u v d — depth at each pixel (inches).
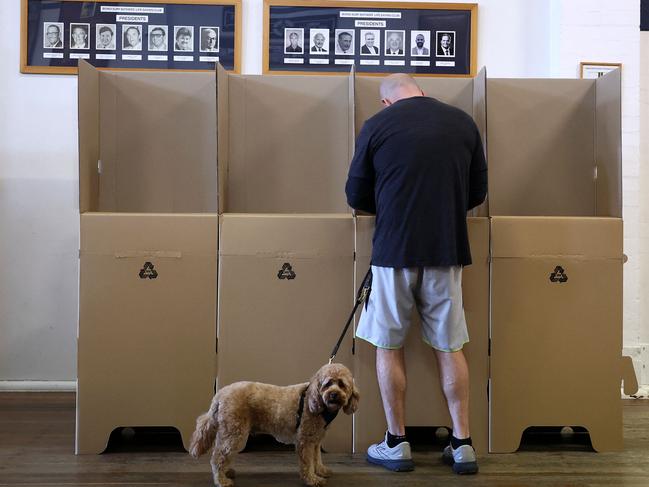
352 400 71.3
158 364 87.0
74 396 113.9
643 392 115.8
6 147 117.6
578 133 100.4
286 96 101.7
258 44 120.5
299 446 73.7
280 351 87.7
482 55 121.5
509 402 88.4
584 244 89.1
